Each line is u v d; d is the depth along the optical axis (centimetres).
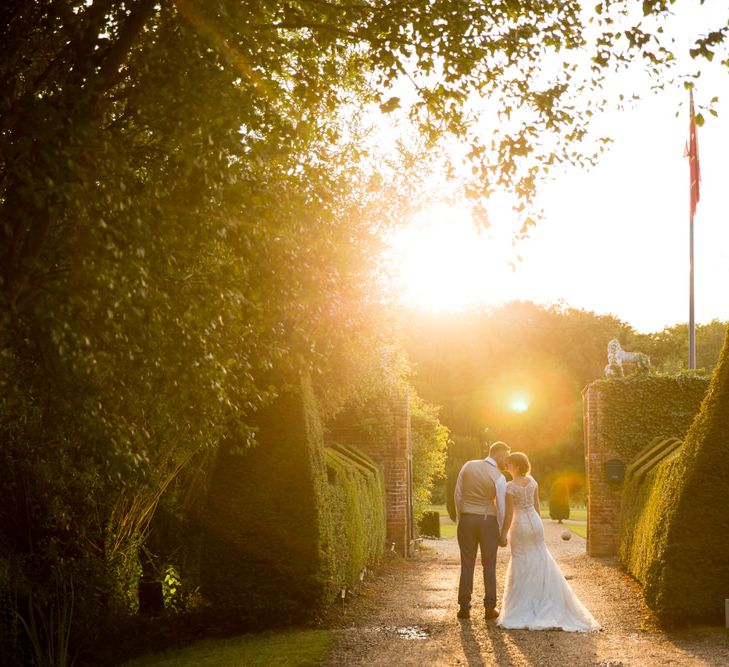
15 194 580
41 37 637
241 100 625
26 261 551
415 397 2481
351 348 1311
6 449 771
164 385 669
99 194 562
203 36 612
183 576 979
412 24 731
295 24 709
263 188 714
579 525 3186
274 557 931
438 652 777
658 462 1310
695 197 2342
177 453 907
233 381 792
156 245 625
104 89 614
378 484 1653
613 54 804
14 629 754
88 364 557
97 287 556
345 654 764
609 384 1825
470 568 988
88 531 884
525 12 772
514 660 740
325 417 1620
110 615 859
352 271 1088
